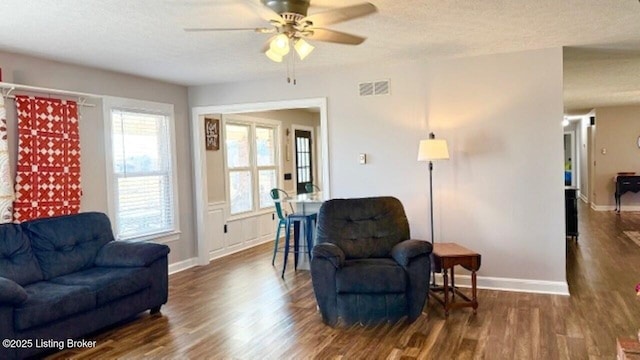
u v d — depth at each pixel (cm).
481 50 428
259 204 752
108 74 482
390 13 312
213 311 407
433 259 400
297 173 877
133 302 376
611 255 585
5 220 374
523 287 445
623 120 990
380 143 495
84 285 342
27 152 397
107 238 420
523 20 334
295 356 308
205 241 602
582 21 340
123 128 503
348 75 505
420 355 303
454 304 387
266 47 306
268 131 794
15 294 290
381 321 368
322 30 283
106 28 331
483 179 455
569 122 1353
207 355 313
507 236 450
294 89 533
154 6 287
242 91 561
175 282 511
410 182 484
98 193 470
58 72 432
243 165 720
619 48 430
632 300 404
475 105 454
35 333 304
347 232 412
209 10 296
